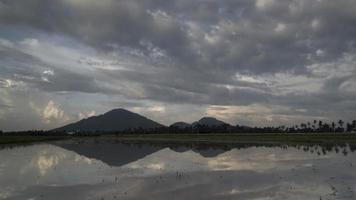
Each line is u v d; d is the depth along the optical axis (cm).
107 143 11950
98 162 4825
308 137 12362
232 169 3884
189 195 2400
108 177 3300
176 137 17150
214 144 10281
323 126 18400
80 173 3606
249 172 3609
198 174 3481
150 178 3219
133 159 5303
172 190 2586
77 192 2536
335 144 9262
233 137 14725
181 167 4125
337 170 3669
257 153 6341
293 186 2711
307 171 3622
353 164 4225
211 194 2425
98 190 2611
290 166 4109
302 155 5697
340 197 2269
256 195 2383
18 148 8631
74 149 8175
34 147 9181
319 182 2883
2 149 8150
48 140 15138
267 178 3162
